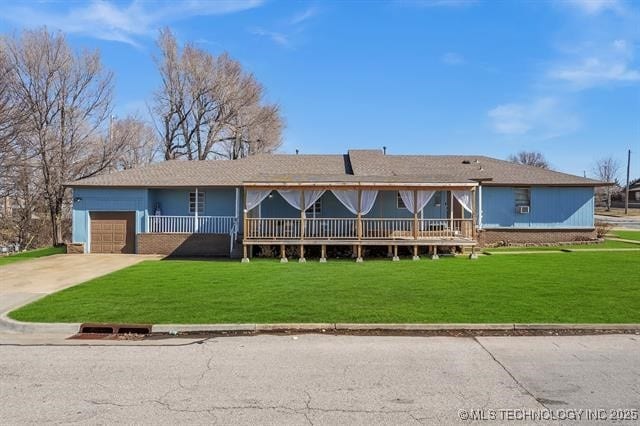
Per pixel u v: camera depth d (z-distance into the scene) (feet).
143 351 21.79
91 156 105.29
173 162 88.07
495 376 18.06
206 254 71.67
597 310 28.48
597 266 49.21
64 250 78.23
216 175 78.64
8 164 85.10
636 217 170.60
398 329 25.52
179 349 22.11
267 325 25.71
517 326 25.41
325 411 14.79
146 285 39.01
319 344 22.81
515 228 79.66
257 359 20.40
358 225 61.21
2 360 20.44
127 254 72.54
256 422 13.98
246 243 60.49
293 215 75.10
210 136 139.64
